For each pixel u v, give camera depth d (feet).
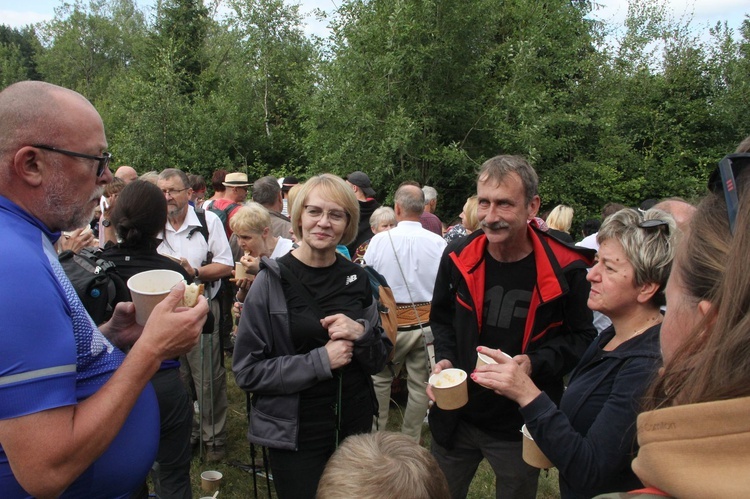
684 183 39.60
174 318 4.32
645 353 4.99
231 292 15.60
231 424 13.92
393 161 33.81
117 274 7.22
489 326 7.59
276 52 51.03
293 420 7.04
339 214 7.41
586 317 7.48
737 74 43.24
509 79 34.55
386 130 32.04
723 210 2.44
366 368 7.45
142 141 46.42
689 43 46.62
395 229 12.48
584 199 37.73
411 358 12.41
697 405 2.02
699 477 1.94
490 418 7.53
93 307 6.44
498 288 7.57
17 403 3.44
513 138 32.50
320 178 7.61
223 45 64.13
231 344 16.15
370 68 32.63
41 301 3.62
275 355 7.30
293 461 7.23
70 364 3.73
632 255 5.33
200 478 11.46
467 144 35.14
